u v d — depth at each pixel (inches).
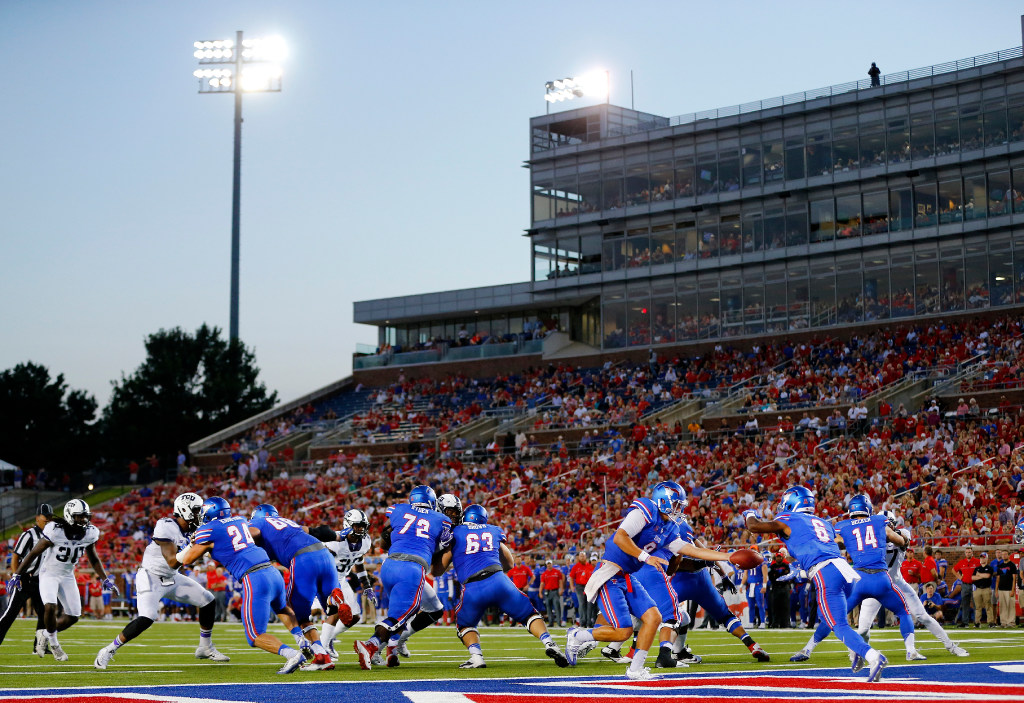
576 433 1758.1
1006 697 321.7
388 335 2409.0
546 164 2119.8
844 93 1835.6
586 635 472.1
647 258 2006.6
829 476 1293.1
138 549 1572.3
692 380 1814.7
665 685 381.4
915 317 1758.1
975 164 1728.6
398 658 529.7
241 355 2753.4
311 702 332.5
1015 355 1544.0
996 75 1715.1
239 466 1951.3
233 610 1144.8
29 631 858.1
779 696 338.0
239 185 2508.6
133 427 2635.3
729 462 1435.8
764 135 1904.5
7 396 2632.9
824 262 1846.7
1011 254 1692.9
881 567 492.7
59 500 2010.3
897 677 403.2
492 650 617.6
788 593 937.5
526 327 2226.9
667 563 439.5
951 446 1309.1
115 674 446.0
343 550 563.8
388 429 1995.6
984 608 882.8
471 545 470.0
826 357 1733.5
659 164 2000.5
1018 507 1080.8
